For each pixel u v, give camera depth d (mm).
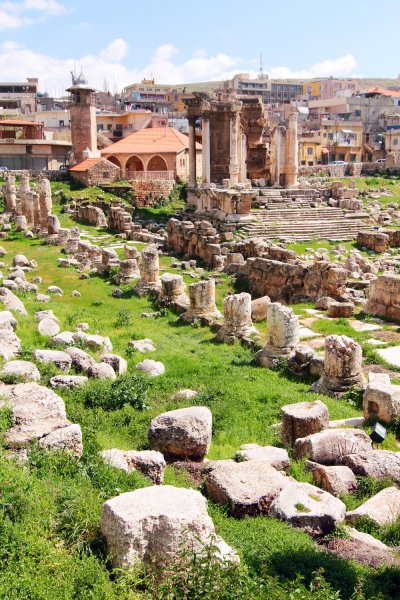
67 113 93125
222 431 11977
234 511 8406
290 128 53594
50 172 62125
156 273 28219
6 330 15258
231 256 32500
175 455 10594
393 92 119562
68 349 15180
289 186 54188
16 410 9305
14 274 29594
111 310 25156
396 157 73812
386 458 9875
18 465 8070
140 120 90312
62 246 41125
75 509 7141
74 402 12469
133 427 11742
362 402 13617
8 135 76625
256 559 7027
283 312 16562
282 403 13320
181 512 6566
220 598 5707
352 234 42562
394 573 6988
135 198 58062
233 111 50719
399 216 49469
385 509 8602
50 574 6094
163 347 18781
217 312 22859
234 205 43188
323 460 10320
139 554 6402
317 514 8086
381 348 17656
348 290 25703
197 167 71312
